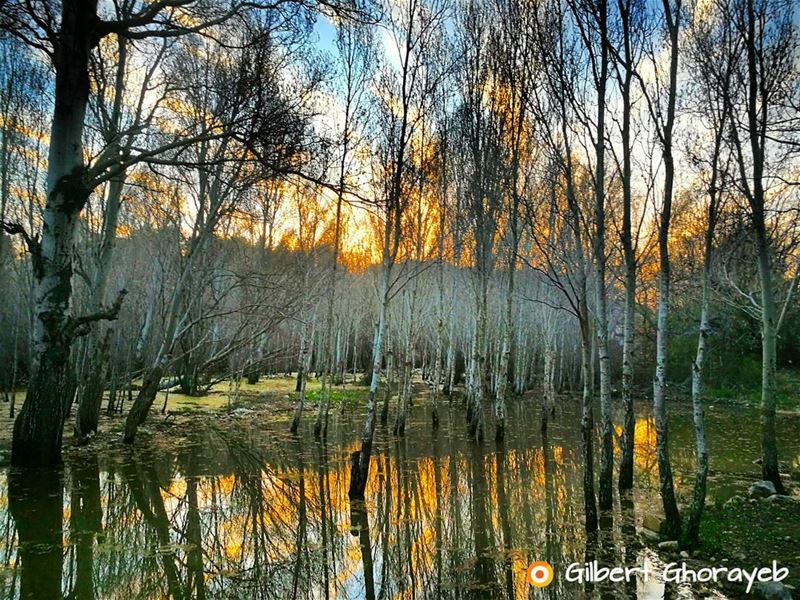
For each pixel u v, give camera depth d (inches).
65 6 411.8
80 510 350.9
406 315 1053.8
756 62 380.8
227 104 501.4
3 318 911.0
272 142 443.5
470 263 807.1
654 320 1295.5
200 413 818.8
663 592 237.0
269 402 989.2
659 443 302.2
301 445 624.7
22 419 420.8
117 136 456.8
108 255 577.6
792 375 1136.2
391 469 519.5
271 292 785.6
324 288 848.9
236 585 258.8
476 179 679.1
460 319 1087.6
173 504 381.7
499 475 495.8
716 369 1234.6
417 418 887.7
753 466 513.0
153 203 730.2
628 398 430.6
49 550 284.8
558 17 332.8
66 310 424.8
